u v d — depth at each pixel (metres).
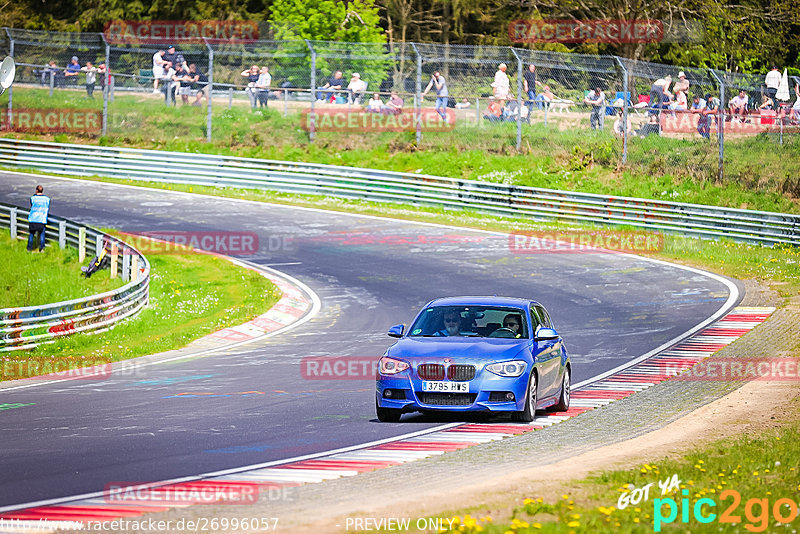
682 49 169.12
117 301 67.31
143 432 35.12
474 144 124.12
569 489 24.48
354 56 125.06
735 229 97.31
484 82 134.25
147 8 185.38
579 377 49.22
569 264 86.44
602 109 122.50
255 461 29.86
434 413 38.97
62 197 109.56
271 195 114.06
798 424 35.75
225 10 183.00
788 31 171.25
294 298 74.75
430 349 36.28
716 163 117.62
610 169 117.81
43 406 41.28
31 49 151.50
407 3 192.75
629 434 34.34
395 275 81.75
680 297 74.19
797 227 95.94
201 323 68.12
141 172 119.94
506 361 35.72
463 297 40.94
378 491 25.02
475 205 107.50
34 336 60.03
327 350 58.03
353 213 107.12
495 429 35.31
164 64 135.75
